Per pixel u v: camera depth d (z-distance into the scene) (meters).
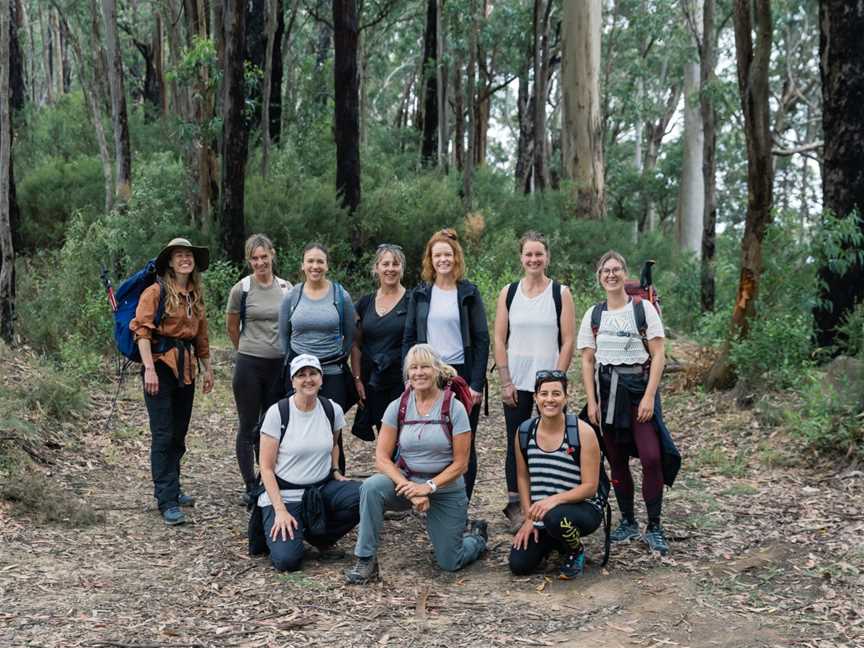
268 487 5.35
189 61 14.43
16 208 14.80
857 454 6.88
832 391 7.45
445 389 5.23
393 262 6.04
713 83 16.97
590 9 21.69
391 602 4.77
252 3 20.09
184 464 7.94
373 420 6.24
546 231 20.92
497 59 32.22
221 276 13.71
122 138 13.51
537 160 25.22
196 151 15.20
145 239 13.28
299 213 16.33
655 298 5.55
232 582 5.04
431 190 19.62
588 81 21.98
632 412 5.46
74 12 18.62
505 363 5.86
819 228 9.08
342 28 16.73
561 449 5.12
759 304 9.23
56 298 11.95
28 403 8.40
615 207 39.41
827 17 9.12
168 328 6.19
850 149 9.09
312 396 5.42
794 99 30.08
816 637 4.23
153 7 19.92
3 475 6.55
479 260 18.19
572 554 5.12
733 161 34.91
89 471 7.40
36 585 4.84
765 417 8.23
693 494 6.64
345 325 6.09
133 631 4.30
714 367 9.60
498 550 5.67
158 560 5.39
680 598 4.76
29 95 31.39
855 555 5.20
